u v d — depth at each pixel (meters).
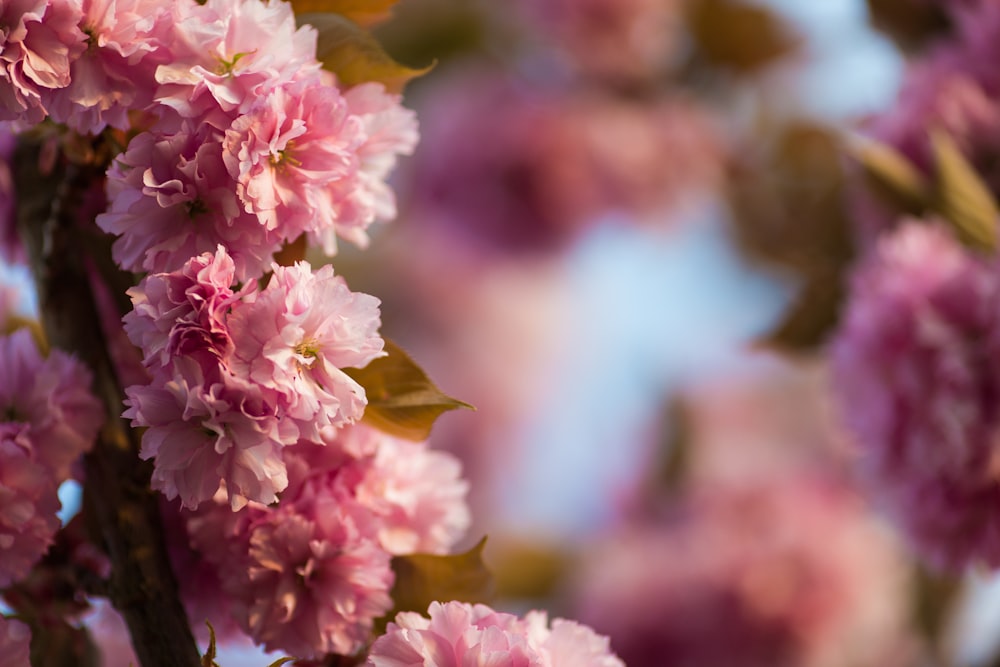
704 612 2.55
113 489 1.22
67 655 1.25
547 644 1.18
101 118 1.17
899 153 1.60
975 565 1.47
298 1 1.24
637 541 2.77
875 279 1.50
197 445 1.16
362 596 1.21
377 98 1.21
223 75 1.17
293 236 1.18
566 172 2.70
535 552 2.79
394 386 1.21
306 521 1.21
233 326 1.15
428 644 1.17
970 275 1.48
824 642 2.50
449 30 2.72
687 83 2.67
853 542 2.58
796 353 1.75
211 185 1.17
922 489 1.47
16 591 1.23
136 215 1.16
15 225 1.28
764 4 2.55
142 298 1.16
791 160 2.47
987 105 1.59
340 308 1.16
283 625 1.20
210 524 1.21
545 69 2.78
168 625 1.21
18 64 1.16
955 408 1.45
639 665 2.58
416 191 2.84
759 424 2.97
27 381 1.22
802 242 1.92
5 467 1.20
